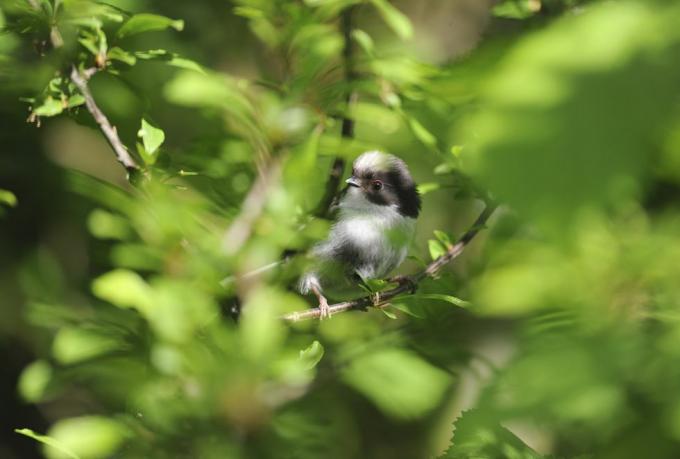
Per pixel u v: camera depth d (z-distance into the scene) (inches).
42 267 345.4
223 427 264.4
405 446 496.4
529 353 144.1
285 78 299.6
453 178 332.8
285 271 299.4
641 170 78.8
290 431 294.7
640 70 82.2
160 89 424.2
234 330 267.6
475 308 281.1
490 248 254.5
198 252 264.7
